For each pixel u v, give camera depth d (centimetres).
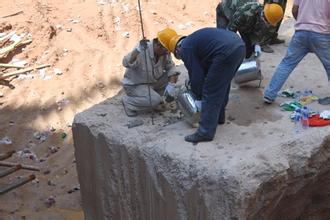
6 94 936
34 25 1038
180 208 520
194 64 520
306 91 639
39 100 920
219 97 521
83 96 922
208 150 521
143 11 1128
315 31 568
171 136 557
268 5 621
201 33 516
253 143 530
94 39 1046
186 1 1177
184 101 561
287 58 597
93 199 643
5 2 1125
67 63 995
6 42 1011
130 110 608
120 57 1006
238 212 478
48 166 794
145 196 565
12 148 826
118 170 585
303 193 562
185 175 509
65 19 1084
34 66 986
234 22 631
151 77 593
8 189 738
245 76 643
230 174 482
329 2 556
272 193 508
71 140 840
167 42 546
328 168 562
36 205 727
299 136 539
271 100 607
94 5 1135
